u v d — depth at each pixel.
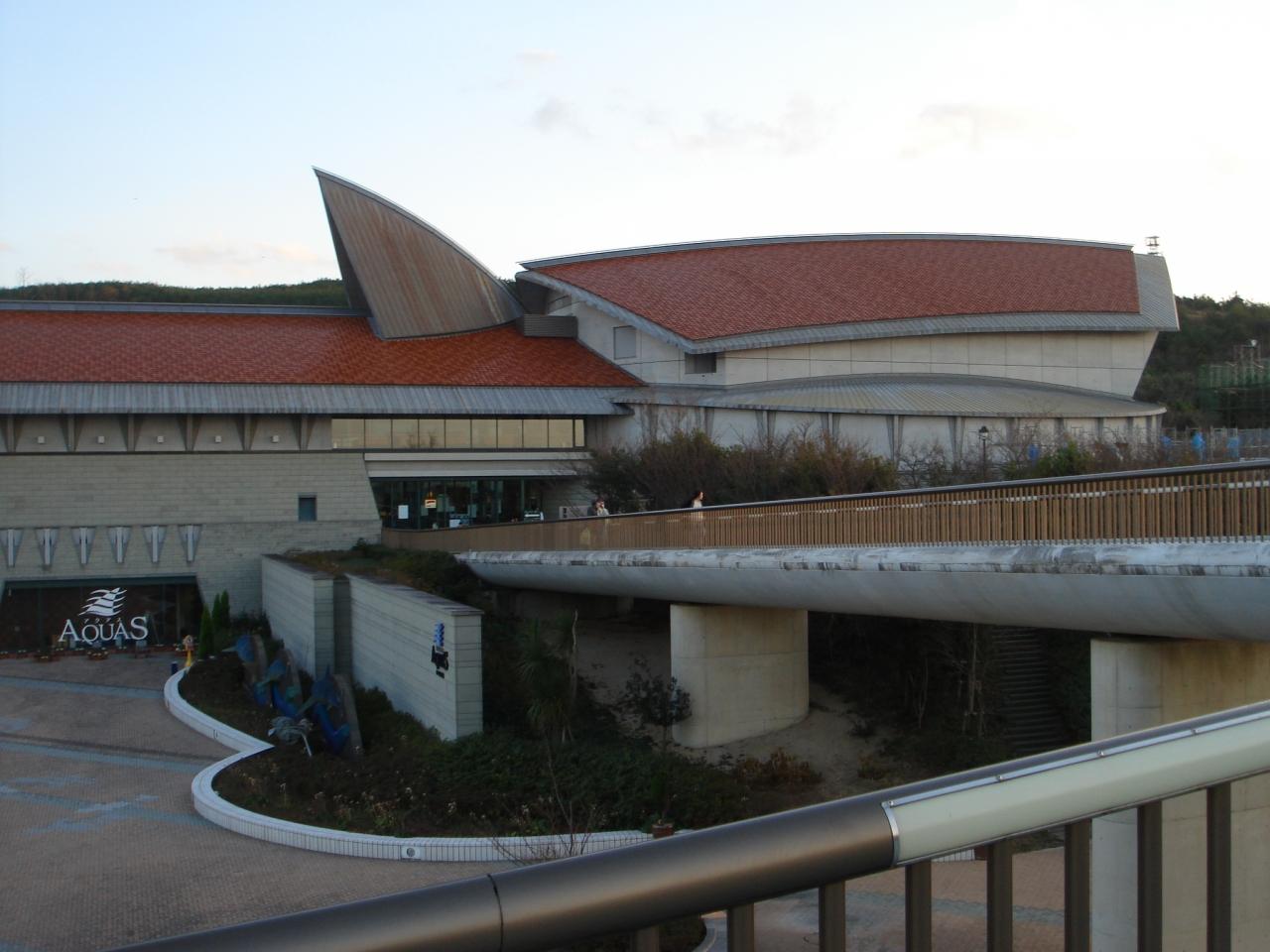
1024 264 70.44
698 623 31.34
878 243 73.44
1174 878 16.23
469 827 25.19
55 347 56.88
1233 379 88.12
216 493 53.81
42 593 51.47
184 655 49.53
